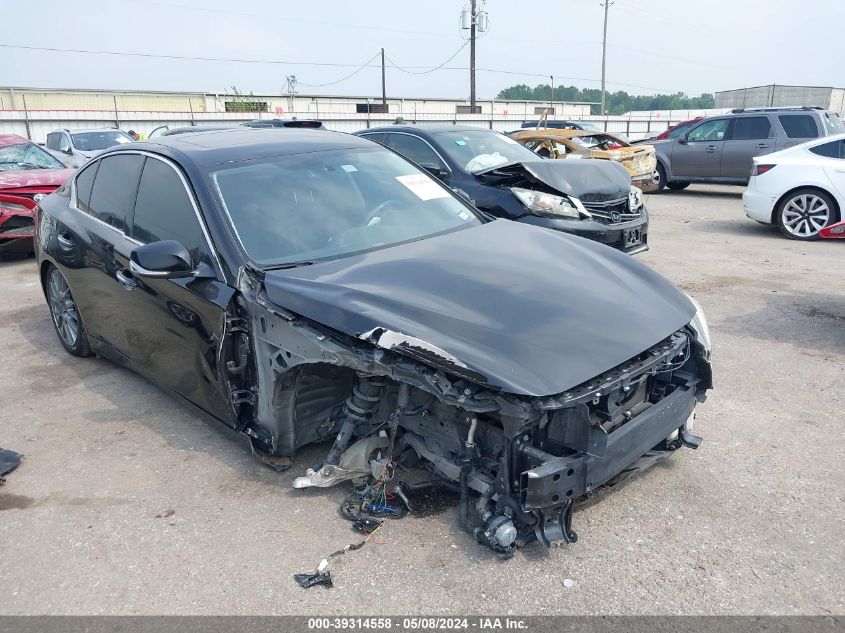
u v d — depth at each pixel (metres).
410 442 3.11
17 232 8.57
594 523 3.00
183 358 3.71
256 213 3.57
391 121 41.81
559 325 2.76
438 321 2.73
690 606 2.50
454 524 2.97
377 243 3.63
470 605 2.53
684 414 3.13
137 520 3.14
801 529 2.92
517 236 3.75
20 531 3.11
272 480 3.42
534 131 14.63
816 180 9.19
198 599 2.62
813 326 5.64
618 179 7.10
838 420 3.94
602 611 2.49
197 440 3.91
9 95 46.84
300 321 2.96
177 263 3.28
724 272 7.64
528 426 2.58
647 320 2.95
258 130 4.65
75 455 3.78
